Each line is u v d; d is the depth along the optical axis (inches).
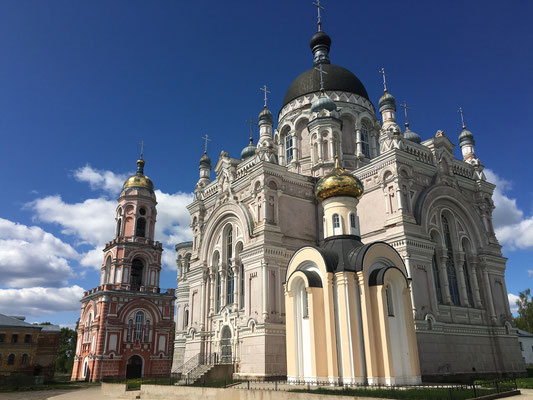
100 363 2501.2
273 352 1317.7
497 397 780.6
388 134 1505.9
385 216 1421.0
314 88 2060.8
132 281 2893.7
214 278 1739.7
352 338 986.7
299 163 1931.6
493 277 1603.1
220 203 1792.6
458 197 1593.3
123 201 2989.7
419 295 1296.8
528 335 2979.8
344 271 1035.9
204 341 1688.0
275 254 1435.8
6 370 2532.0
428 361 1240.2
